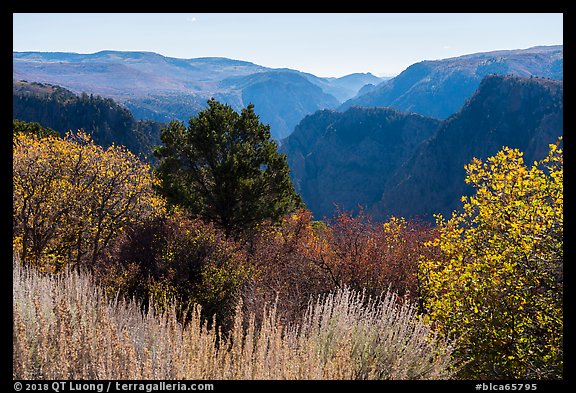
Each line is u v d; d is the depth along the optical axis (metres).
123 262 9.52
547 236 5.73
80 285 4.94
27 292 4.35
